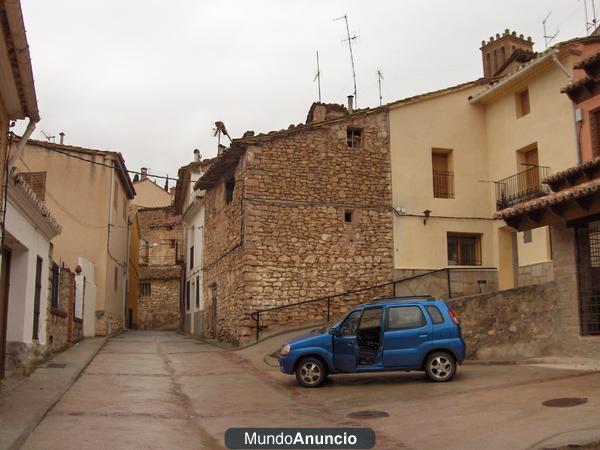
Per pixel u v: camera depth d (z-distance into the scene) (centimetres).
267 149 1984
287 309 1923
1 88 800
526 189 2031
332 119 2067
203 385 1211
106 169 2622
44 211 1154
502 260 2158
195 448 712
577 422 718
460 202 2170
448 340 1115
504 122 2155
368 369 1121
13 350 1123
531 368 1182
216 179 2450
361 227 2042
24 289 1132
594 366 1123
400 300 1159
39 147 2591
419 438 724
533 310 1315
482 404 878
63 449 679
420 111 2183
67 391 1072
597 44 1884
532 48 2489
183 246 3603
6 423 760
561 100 1884
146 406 969
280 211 1967
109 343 2127
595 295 1202
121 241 3028
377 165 2098
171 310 4356
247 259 1912
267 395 1091
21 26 669
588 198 1134
